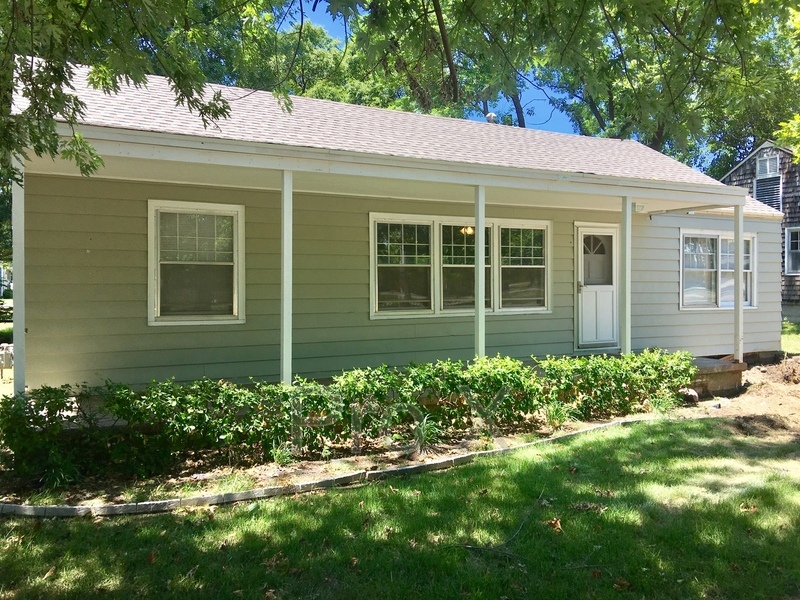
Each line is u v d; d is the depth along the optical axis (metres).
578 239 10.40
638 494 4.43
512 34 4.60
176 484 4.78
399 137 8.15
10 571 3.35
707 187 8.84
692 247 11.37
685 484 4.67
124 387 5.14
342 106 9.24
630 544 3.60
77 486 4.74
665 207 10.11
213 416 5.18
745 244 11.90
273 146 5.93
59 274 6.85
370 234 8.66
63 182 6.85
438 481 4.78
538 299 10.12
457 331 9.33
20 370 5.26
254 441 5.32
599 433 6.33
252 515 4.11
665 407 7.38
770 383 9.42
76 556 3.52
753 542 3.63
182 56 4.24
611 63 4.57
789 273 19.25
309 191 8.22
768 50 4.69
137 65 3.87
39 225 6.75
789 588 3.14
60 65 3.68
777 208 19.66
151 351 7.31
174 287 7.47
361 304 8.62
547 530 3.81
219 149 5.73
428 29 4.74
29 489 4.70
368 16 4.31
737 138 23.67
